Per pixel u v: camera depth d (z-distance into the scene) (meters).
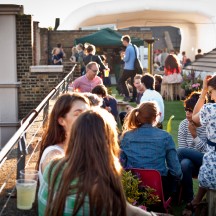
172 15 39.56
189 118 6.27
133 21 41.00
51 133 3.85
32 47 15.40
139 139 5.60
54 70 15.41
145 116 5.66
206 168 5.39
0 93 15.34
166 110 15.20
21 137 4.63
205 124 5.36
